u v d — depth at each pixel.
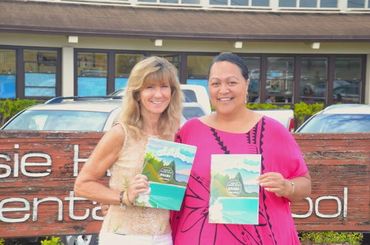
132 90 2.86
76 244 5.34
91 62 16.45
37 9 16.62
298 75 17.84
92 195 2.84
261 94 17.73
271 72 17.77
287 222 2.88
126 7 17.97
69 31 14.84
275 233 2.79
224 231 2.79
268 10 19.00
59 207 4.75
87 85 16.48
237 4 18.86
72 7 17.42
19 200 4.69
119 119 2.90
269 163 2.83
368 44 17.88
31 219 4.71
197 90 9.92
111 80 16.62
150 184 2.80
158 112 2.87
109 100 7.41
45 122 6.31
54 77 16.19
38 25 14.68
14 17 15.26
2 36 15.55
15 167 4.67
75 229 4.79
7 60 15.76
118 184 2.85
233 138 2.87
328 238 5.43
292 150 2.91
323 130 7.78
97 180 2.88
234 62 2.89
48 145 4.70
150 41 16.75
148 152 2.79
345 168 5.08
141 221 2.84
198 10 18.58
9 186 4.67
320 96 18.08
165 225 2.90
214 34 15.91
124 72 16.77
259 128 2.89
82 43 16.23
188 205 2.86
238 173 2.78
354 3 19.14
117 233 2.85
